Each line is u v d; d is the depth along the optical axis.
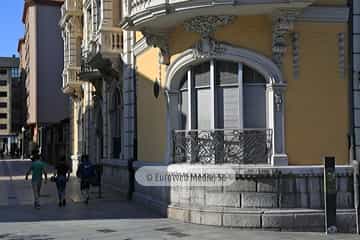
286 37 13.23
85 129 29.77
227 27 13.37
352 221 12.75
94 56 21.25
